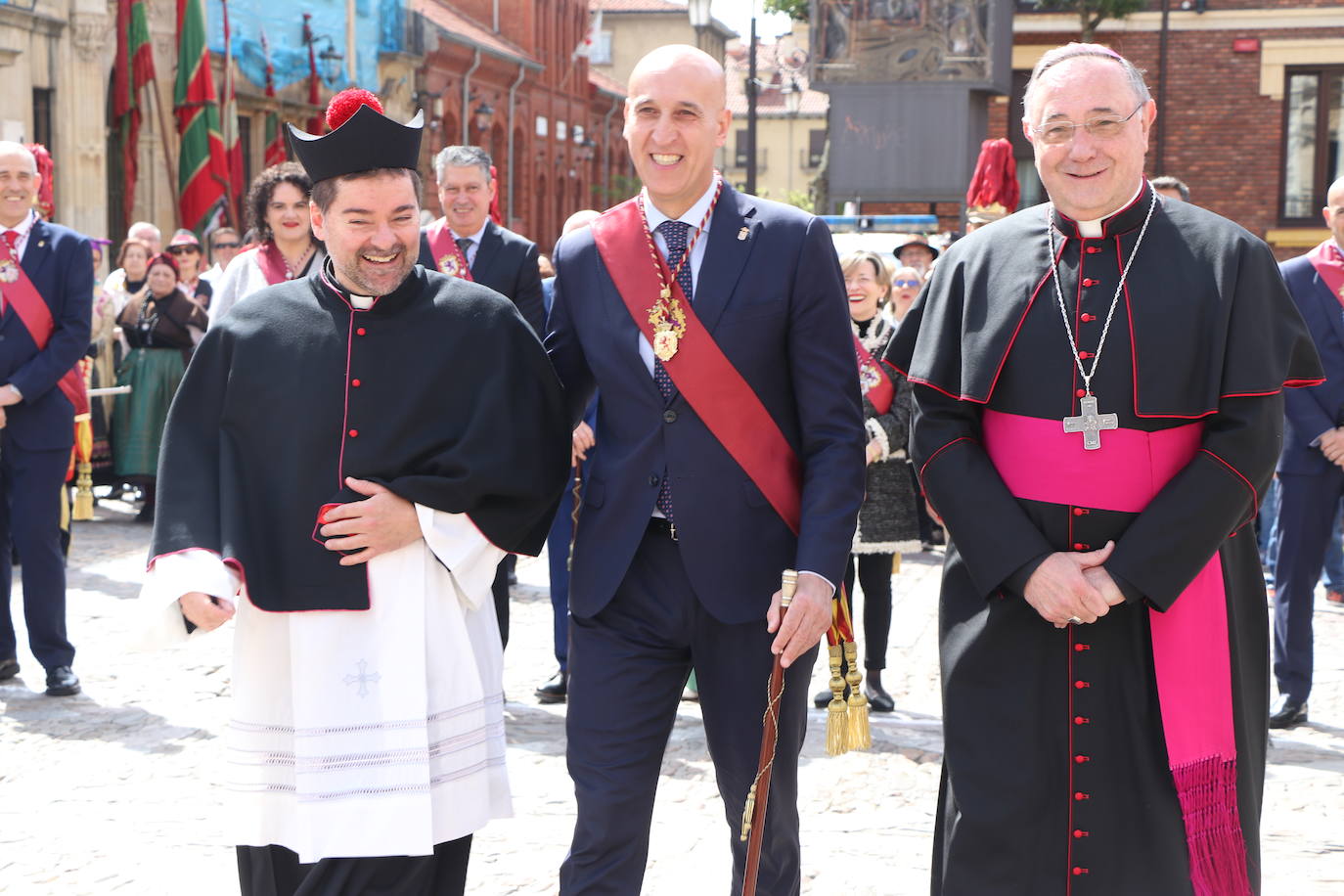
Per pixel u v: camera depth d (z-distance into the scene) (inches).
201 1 810.8
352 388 134.6
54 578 249.4
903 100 755.4
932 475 134.1
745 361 137.8
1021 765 131.5
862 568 249.4
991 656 133.2
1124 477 128.5
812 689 267.1
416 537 133.8
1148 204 131.8
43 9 727.1
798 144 2605.8
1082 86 128.4
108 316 446.3
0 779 208.2
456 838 137.2
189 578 129.1
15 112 712.4
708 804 202.2
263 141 999.0
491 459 135.7
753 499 138.0
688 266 140.2
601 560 140.5
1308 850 185.5
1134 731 130.0
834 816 198.5
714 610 136.9
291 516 133.3
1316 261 248.5
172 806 197.8
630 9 2581.2
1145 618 129.9
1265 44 885.2
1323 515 240.1
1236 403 126.7
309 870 136.6
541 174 1852.9
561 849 184.1
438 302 138.5
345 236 132.6
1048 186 131.7
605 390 141.9
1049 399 130.6
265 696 135.9
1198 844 127.7
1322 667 283.3
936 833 139.2
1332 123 888.9
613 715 140.1
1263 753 136.3
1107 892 130.6
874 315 249.6
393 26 1230.9
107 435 443.8
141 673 264.4
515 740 230.2
